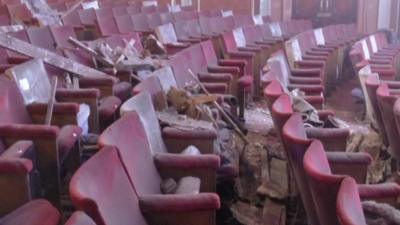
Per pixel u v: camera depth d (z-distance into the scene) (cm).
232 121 392
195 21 747
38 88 343
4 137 267
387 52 735
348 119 536
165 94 348
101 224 147
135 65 461
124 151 208
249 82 505
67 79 414
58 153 273
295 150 214
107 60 465
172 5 1031
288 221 294
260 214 298
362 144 367
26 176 225
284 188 298
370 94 397
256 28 767
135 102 271
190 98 348
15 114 302
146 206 196
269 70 421
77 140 304
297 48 627
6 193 226
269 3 1080
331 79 699
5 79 309
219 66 532
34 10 752
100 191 164
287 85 468
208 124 317
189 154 258
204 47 533
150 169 235
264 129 426
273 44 695
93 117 360
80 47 475
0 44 407
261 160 316
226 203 303
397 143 349
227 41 640
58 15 757
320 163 196
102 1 991
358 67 525
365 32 1022
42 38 480
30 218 168
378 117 383
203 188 250
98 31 648
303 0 1080
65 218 268
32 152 260
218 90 443
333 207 172
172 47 592
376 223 195
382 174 347
